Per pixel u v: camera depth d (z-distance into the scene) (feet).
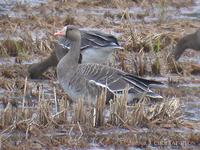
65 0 82.07
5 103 51.08
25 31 68.64
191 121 48.93
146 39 67.21
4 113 46.37
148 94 50.29
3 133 45.19
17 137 44.73
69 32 50.60
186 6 84.64
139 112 47.34
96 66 50.55
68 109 48.85
